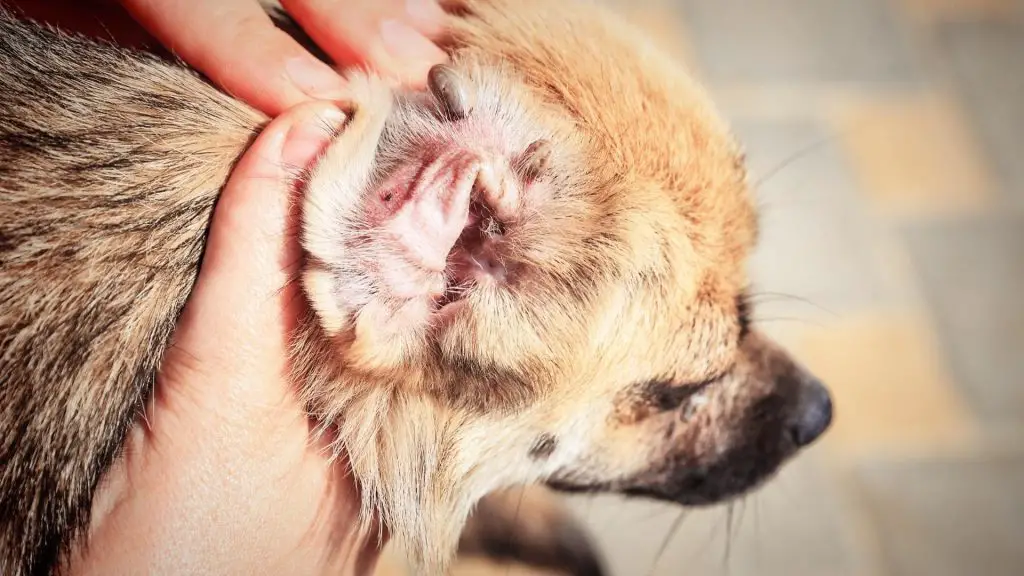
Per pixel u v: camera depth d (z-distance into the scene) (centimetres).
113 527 36
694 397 42
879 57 77
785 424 43
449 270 37
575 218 37
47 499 36
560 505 51
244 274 36
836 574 59
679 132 39
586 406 40
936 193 72
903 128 74
